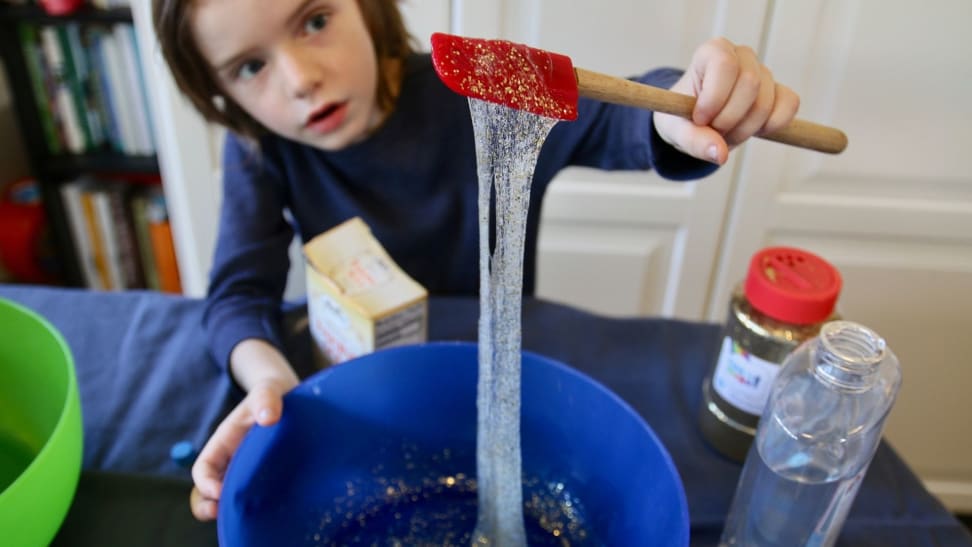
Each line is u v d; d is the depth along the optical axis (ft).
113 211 4.96
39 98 4.55
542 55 1.39
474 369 1.92
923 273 3.85
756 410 1.86
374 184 2.89
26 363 1.86
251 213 2.69
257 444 1.64
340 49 2.29
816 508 1.55
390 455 2.01
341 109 2.39
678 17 3.29
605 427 1.78
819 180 3.66
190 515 1.75
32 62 4.43
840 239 3.83
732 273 4.02
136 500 1.78
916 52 3.25
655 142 2.01
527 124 1.42
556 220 3.95
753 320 1.83
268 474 1.70
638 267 4.09
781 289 1.75
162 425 2.02
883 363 1.48
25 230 4.99
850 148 3.53
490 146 1.43
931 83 3.32
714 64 1.63
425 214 2.93
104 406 2.08
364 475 1.97
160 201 5.03
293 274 4.15
